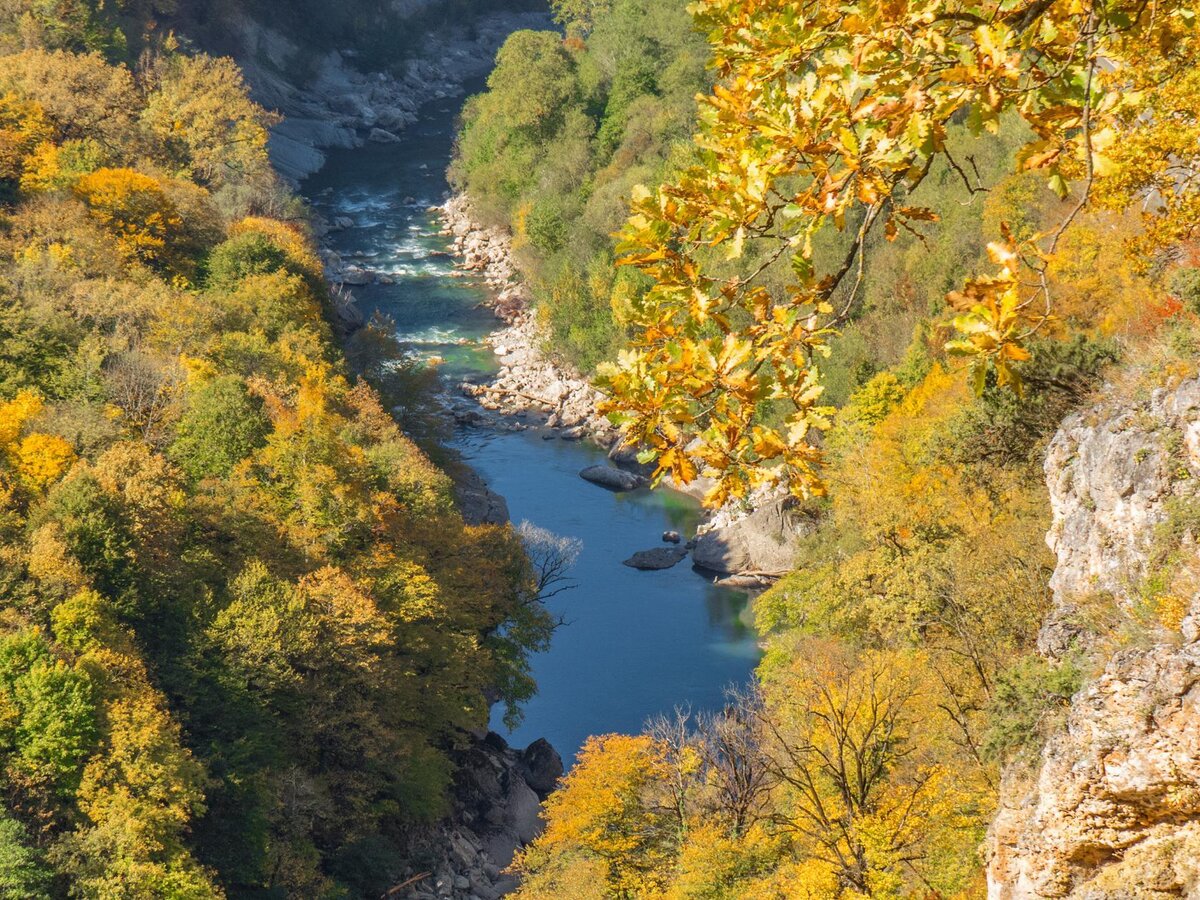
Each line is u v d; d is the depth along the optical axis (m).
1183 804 19.84
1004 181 75.69
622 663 76.75
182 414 73.81
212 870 46.84
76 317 82.94
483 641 72.81
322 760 59.75
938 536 53.09
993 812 30.56
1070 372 45.78
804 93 7.03
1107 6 6.98
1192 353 27.77
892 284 87.81
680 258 7.52
